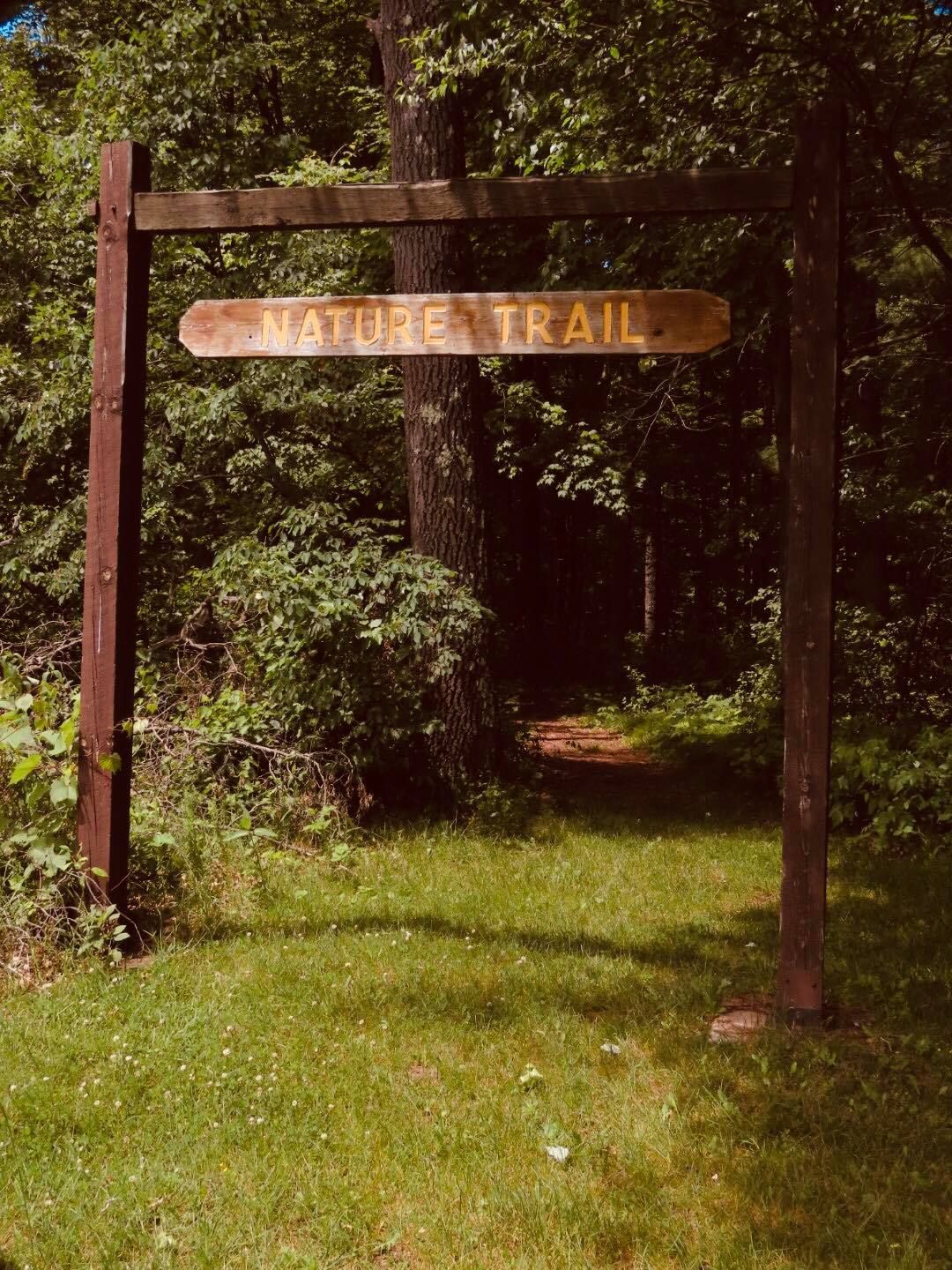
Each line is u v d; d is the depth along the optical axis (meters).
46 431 10.06
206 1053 4.18
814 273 4.61
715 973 5.34
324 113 17.42
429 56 8.36
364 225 5.11
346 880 6.86
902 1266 2.99
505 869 7.35
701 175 4.77
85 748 5.36
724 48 7.36
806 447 4.61
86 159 10.81
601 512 23.11
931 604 13.81
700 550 24.97
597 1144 3.66
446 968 5.24
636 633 23.11
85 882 5.30
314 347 5.20
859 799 8.75
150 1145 3.56
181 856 6.21
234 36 12.15
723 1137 3.70
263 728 8.05
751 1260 3.03
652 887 7.02
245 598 8.23
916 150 7.95
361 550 8.49
